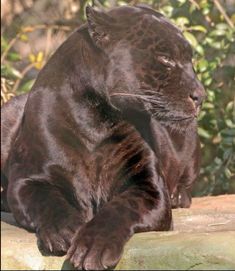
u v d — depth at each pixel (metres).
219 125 18.69
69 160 11.89
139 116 11.87
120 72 11.38
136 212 10.78
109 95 11.49
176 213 13.88
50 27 22.48
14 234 11.57
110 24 11.52
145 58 11.32
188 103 11.28
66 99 11.85
